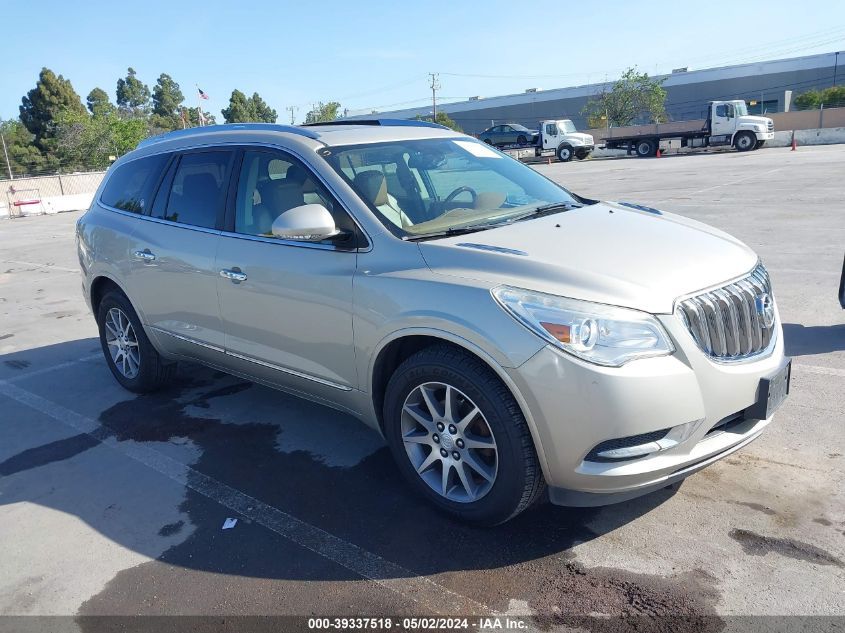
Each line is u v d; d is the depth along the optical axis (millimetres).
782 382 3209
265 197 4035
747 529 3162
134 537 3457
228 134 4480
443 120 71875
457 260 3209
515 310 2920
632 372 2773
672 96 67125
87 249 5398
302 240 3768
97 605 2967
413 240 3422
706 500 3408
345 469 3994
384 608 2826
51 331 7609
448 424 3242
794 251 8688
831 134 34688
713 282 3082
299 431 4547
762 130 32625
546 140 40219
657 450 2855
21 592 3090
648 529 3223
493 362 2926
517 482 3008
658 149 36812
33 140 71000
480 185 4172
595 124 57562
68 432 4793
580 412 2797
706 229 3791
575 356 2797
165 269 4590
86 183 36094
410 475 3475
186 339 4629
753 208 12500
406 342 3396
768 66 62375
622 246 3299
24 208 29453
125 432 4723
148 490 3912
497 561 3068
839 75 60312
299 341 3822
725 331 3041
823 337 5547
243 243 4074
